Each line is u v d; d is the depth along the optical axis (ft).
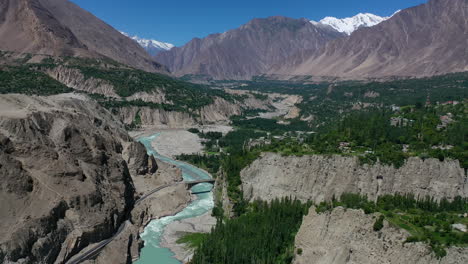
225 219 494.59
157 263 402.11
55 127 458.50
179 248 433.89
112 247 395.55
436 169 419.54
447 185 411.95
